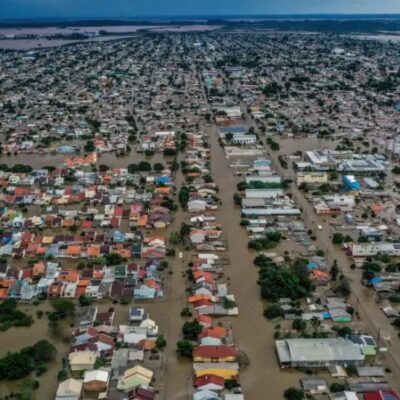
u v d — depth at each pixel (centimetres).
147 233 17100
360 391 9956
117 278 14050
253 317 12519
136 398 9625
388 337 11631
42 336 11812
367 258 15288
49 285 13475
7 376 10312
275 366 10800
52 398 9906
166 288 13750
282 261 15138
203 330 11644
